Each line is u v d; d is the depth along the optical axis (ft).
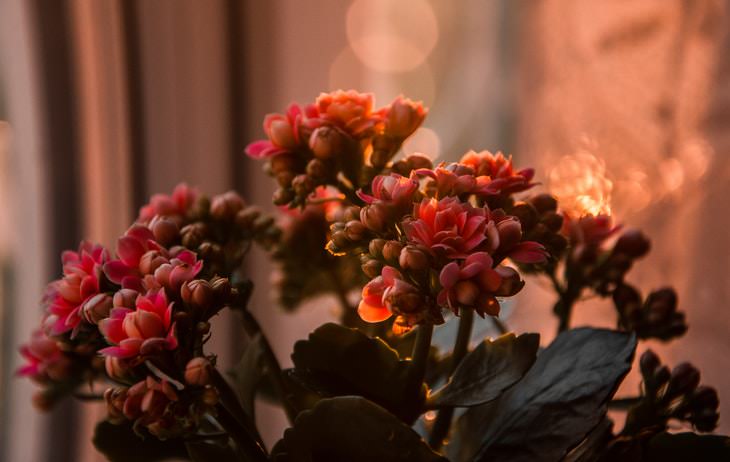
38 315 2.02
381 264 1.28
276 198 1.36
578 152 1.90
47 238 1.98
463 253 1.24
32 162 1.97
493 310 1.23
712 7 1.71
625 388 1.74
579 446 1.34
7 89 2.02
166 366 1.26
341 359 1.31
